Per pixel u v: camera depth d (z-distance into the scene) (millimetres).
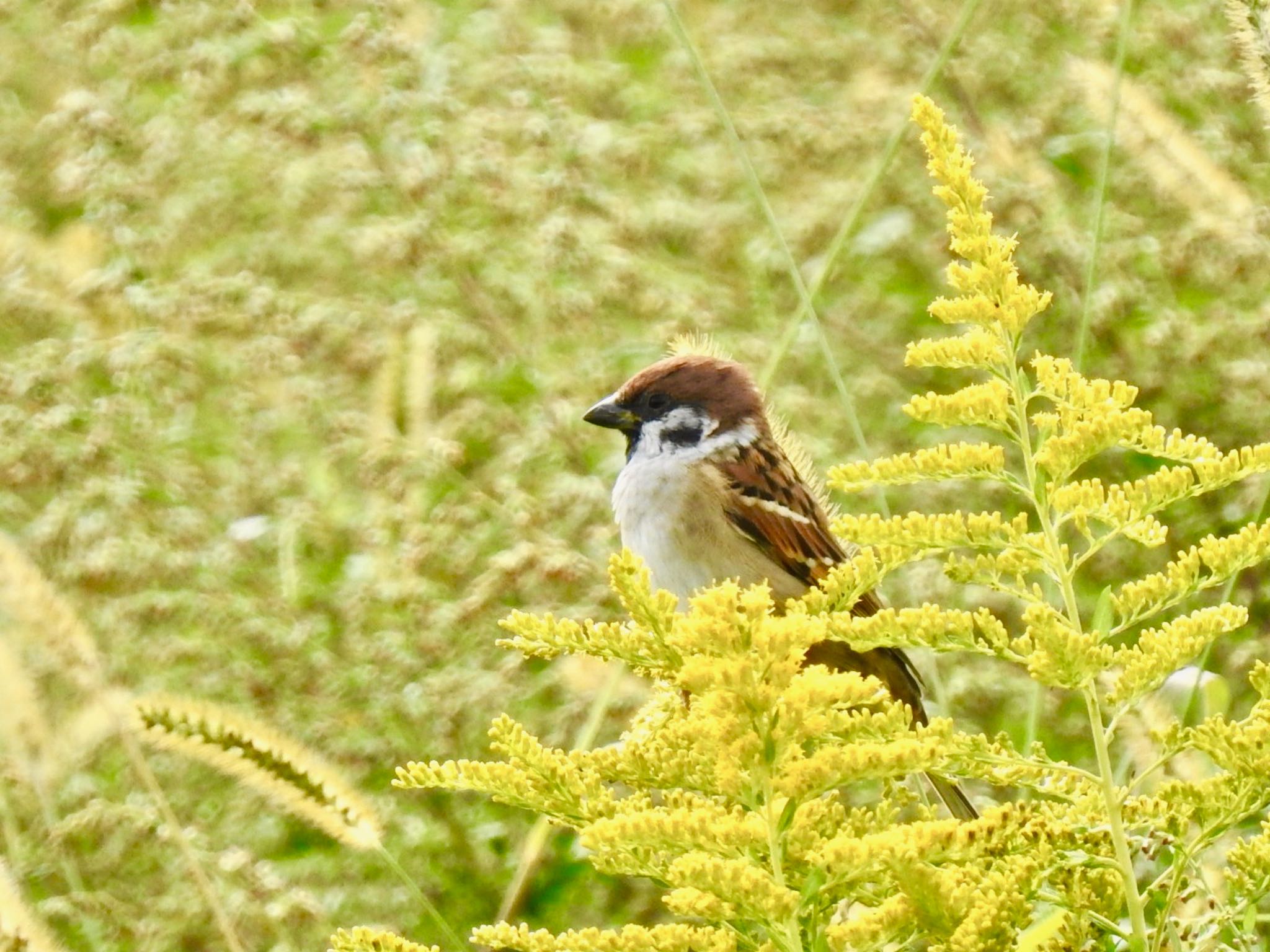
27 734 8250
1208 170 10812
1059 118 12469
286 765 6727
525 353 11516
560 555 10008
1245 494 10234
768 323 11758
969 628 4258
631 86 13375
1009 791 7840
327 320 11422
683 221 12219
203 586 10156
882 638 4270
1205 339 10906
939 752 4059
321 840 9539
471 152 12141
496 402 11570
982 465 4426
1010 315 4406
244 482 10805
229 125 12203
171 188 12188
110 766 9570
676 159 12633
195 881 8711
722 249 12266
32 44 13266
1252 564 4258
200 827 9398
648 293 11672
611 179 12516
